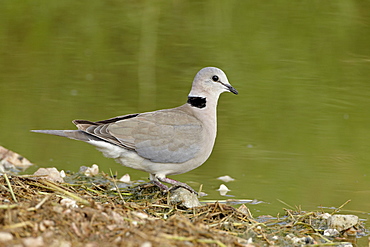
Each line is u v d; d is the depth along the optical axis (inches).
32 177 429.7
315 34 818.2
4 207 326.6
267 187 480.7
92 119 602.5
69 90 676.7
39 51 772.0
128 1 906.1
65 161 528.7
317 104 658.8
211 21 852.0
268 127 610.5
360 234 395.2
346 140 583.5
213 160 540.4
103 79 708.0
